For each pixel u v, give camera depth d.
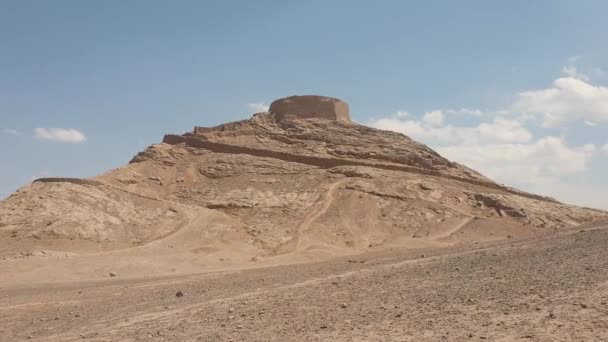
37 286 42.94
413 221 76.88
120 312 24.78
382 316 17.16
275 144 100.81
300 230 71.69
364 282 25.67
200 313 21.69
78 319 24.11
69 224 66.81
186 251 62.53
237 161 92.88
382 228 74.81
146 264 55.22
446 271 26.05
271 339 15.34
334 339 14.45
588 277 18.80
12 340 20.09
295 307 20.70
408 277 25.70
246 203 80.19
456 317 15.66
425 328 14.69
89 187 77.00
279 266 46.41
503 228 74.12
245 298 24.59
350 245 69.06
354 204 79.69
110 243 65.94
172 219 72.88
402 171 95.06
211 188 86.38
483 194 86.38
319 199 81.06
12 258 57.03
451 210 80.69
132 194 78.44
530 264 24.33
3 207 70.44
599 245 26.28
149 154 93.62
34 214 68.38
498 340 12.53
